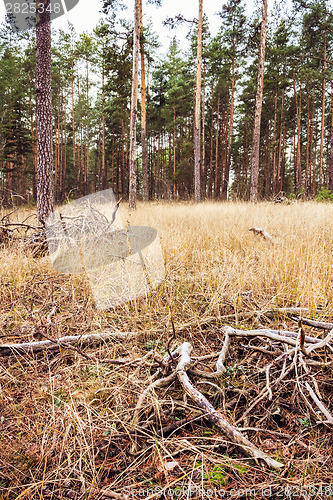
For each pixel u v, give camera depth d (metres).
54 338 2.13
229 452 1.34
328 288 2.77
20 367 1.96
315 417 1.51
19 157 24.36
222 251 4.01
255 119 12.52
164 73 32.69
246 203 11.30
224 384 1.73
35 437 1.41
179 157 34.81
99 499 1.12
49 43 5.70
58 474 1.20
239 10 19.34
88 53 28.62
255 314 2.49
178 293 2.84
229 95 31.66
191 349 1.92
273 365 1.82
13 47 26.27
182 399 1.67
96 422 1.47
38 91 5.66
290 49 23.67
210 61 27.09
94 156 41.50
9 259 3.72
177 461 1.31
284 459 1.28
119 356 2.05
